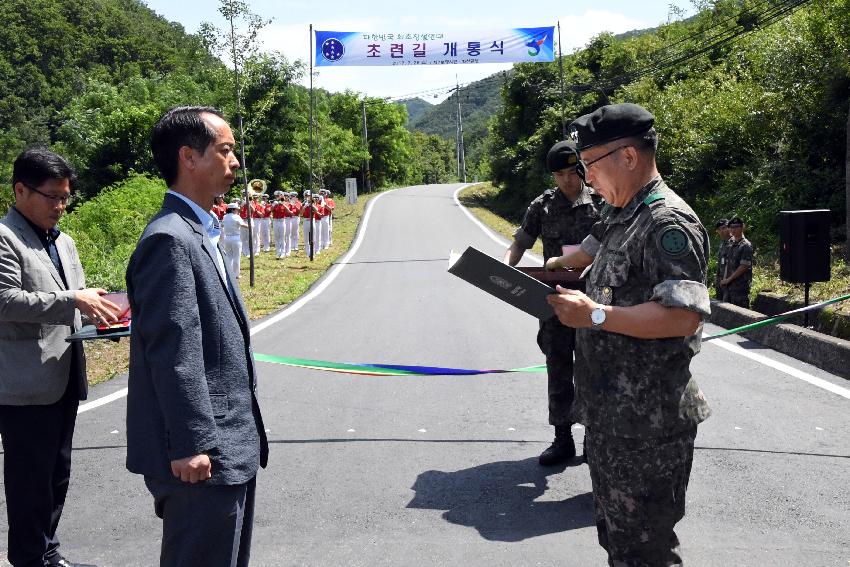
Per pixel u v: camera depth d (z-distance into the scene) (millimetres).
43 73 77438
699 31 33156
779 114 18203
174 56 85125
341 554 3713
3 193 20781
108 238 19891
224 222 16922
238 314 2609
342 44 19828
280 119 42594
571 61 40031
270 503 4352
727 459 4824
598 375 2643
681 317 2393
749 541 3703
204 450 2332
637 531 2613
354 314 11664
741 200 17969
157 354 2332
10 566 3629
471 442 5367
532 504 4273
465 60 19906
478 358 8148
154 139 2572
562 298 2455
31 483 3422
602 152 2615
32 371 3373
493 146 46375
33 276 3410
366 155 64438
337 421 5926
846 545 3646
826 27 16969
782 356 7664
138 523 4125
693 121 22641
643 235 2516
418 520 4090
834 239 14672
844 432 5277
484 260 2484
